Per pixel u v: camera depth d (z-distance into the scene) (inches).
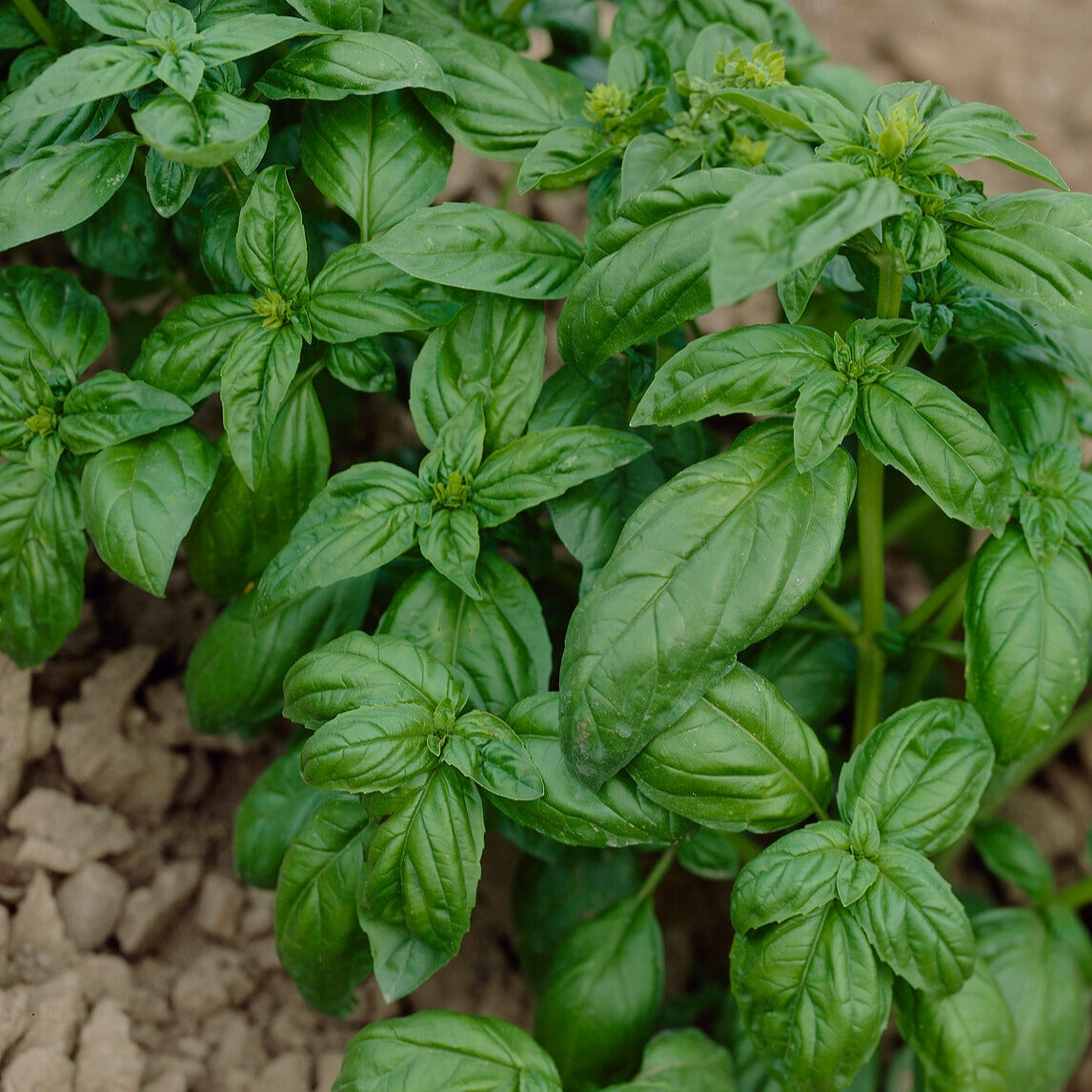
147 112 35.0
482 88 37.5
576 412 37.3
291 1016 40.2
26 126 36.6
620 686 34.6
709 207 35.5
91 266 40.1
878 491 36.6
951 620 38.7
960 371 38.4
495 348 36.8
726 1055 37.7
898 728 36.1
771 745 35.4
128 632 41.4
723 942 42.2
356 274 36.6
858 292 37.7
